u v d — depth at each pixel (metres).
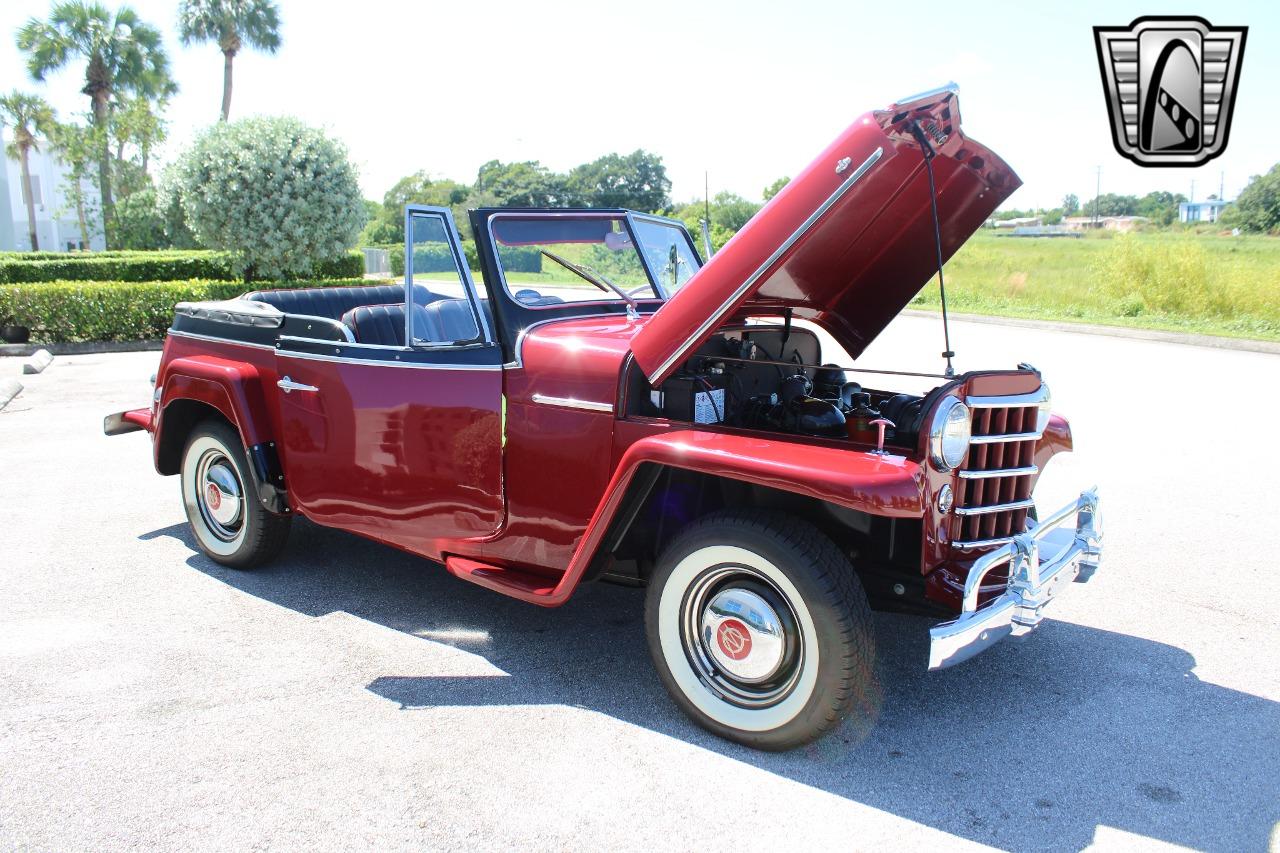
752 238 2.73
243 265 18.38
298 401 3.93
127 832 2.44
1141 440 7.19
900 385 8.69
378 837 2.41
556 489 3.26
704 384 3.08
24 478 6.16
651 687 3.29
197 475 4.54
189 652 3.55
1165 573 4.40
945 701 3.18
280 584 4.29
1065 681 3.33
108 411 8.61
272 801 2.57
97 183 34.09
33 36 32.56
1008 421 3.05
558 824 2.46
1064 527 3.45
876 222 3.15
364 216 18.88
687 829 2.44
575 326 3.57
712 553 2.82
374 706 3.13
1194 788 2.64
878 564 3.10
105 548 4.78
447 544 3.62
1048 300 20.86
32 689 3.24
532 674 3.39
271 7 33.81
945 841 2.39
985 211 3.40
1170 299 18.78
